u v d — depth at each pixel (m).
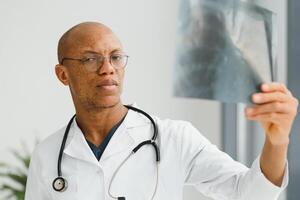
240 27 0.87
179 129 1.42
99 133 1.42
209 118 2.55
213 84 0.83
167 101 2.50
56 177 1.42
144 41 2.48
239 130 2.50
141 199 1.34
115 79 1.29
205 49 0.83
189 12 0.81
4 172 2.30
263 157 1.08
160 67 2.50
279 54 2.34
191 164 1.35
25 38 2.36
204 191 1.33
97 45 1.29
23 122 2.35
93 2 2.44
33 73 2.37
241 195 1.16
